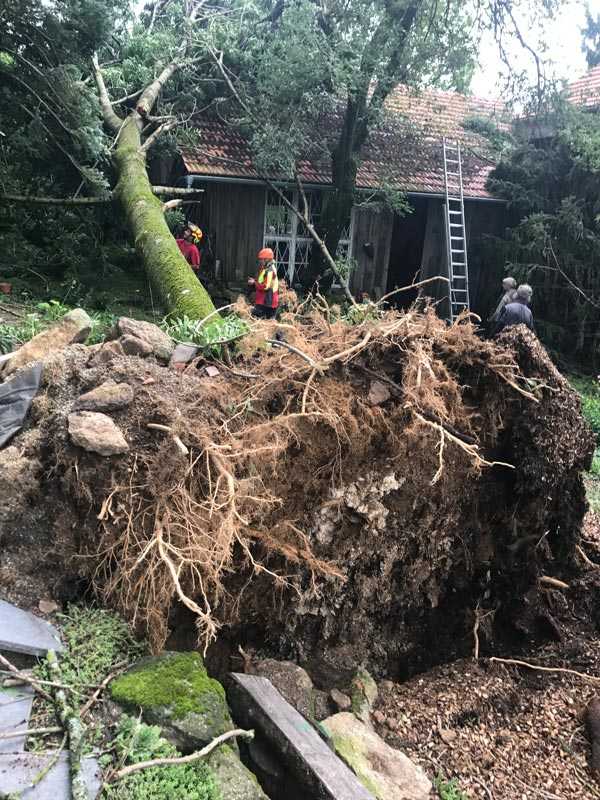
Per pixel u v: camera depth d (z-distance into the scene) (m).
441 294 13.20
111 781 2.22
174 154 11.09
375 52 10.15
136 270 10.77
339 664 3.95
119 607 2.98
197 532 3.05
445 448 4.01
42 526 3.05
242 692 2.96
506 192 12.72
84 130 8.16
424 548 4.19
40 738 2.33
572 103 12.77
